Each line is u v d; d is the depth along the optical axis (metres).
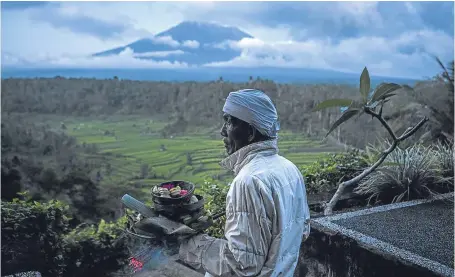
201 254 1.39
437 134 5.43
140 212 1.48
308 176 4.30
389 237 2.96
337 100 3.50
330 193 4.20
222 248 1.37
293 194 1.45
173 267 3.06
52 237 3.17
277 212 1.34
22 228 3.05
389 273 2.62
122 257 3.32
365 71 3.38
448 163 4.58
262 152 1.46
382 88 3.41
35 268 3.08
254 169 1.39
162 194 1.47
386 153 3.80
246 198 1.32
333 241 2.96
